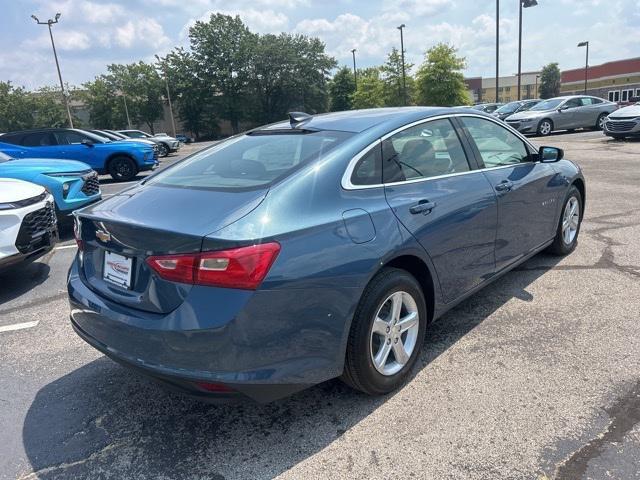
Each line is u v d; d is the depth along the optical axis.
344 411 2.75
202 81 73.69
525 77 100.00
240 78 74.31
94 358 3.56
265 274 2.20
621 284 4.23
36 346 3.78
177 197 2.66
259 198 2.42
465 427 2.54
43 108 76.50
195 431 2.68
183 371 2.21
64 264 5.95
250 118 76.38
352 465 2.34
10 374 3.38
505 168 3.85
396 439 2.50
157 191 2.87
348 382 2.73
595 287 4.19
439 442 2.45
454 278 3.23
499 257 3.72
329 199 2.56
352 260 2.48
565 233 4.91
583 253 5.07
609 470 2.19
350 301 2.48
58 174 6.92
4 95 74.88
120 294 2.52
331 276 2.39
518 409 2.65
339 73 81.69
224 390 2.21
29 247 4.75
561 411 2.61
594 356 3.12
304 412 2.78
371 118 3.21
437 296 3.13
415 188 3.00
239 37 74.06
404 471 2.28
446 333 3.54
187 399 3.00
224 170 2.96
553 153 4.22
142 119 78.94
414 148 3.14
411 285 2.88
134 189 3.08
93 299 2.64
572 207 4.96
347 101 80.94
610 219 6.34
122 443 2.61
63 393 3.12
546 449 2.35
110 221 2.49
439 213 3.03
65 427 2.77
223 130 79.62
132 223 2.38
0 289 5.17
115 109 77.12
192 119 75.25
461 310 3.90
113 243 2.54
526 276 4.52
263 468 2.37
